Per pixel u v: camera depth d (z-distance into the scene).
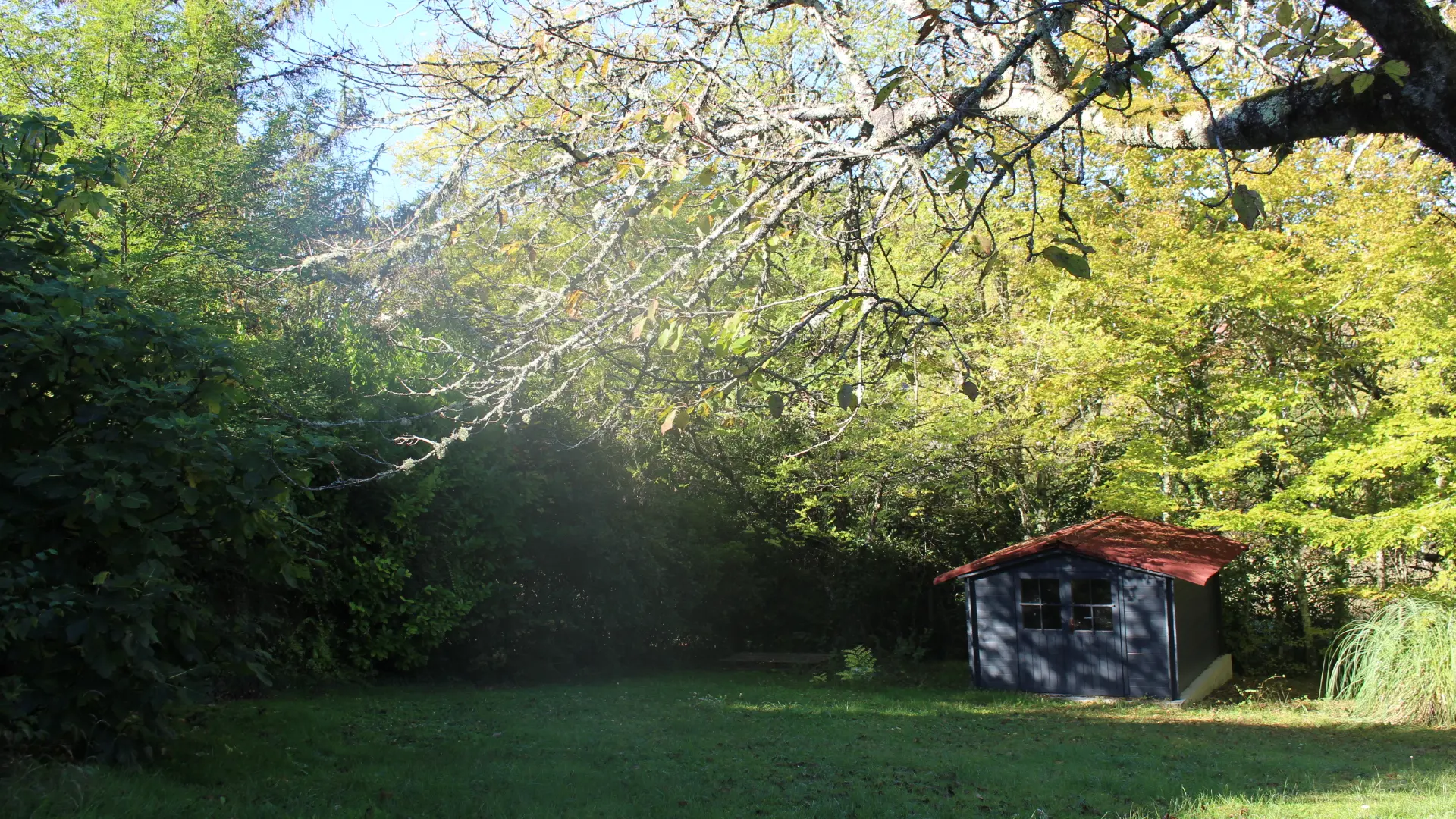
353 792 5.70
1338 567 15.23
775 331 4.63
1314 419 15.12
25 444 5.20
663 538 14.52
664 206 4.64
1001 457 15.58
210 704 6.95
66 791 4.56
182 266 9.04
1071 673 13.76
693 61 4.56
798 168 4.22
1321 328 14.10
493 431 11.60
